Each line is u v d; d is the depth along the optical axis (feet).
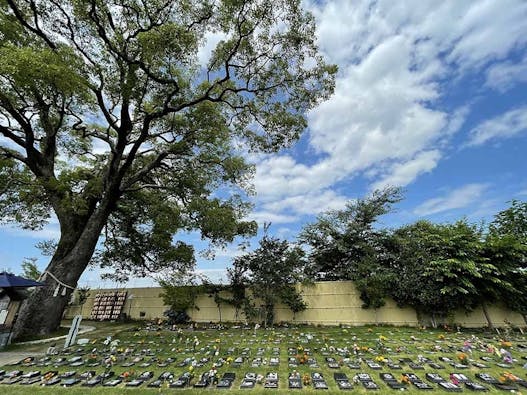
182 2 26.89
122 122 34.71
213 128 36.65
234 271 41.39
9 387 13.64
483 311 34.12
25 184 33.50
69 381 14.42
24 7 28.81
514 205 42.24
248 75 31.53
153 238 41.22
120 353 20.38
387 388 13.25
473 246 33.42
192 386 13.71
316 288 39.86
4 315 24.62
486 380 14.10
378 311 37.01
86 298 50.93
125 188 37.32
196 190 42.09
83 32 29.25
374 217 43.80
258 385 13.80
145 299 47.37
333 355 19.54
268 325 37.04
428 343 23.40
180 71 32.78
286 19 27.63
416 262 35.47
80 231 35.45
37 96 30.19
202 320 41.47
